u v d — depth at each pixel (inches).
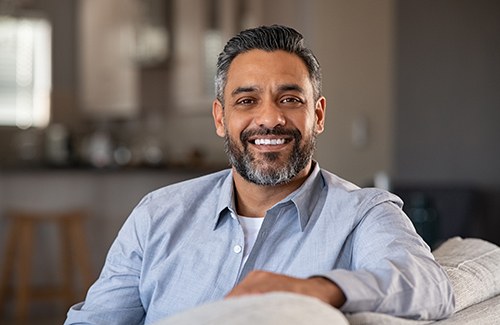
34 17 297.0
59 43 306.5
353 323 48.1
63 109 305.7
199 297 67.9
